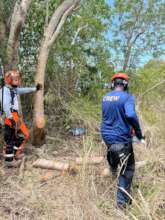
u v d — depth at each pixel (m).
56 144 5.83
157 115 7.08
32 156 5.29
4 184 4.32
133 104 3.78
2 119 4.99
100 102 7.20
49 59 6.71
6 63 5.57
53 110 6.84
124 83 3.99
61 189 4.22
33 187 4.28
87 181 4.10
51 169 4.79
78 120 6.49
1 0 5.74
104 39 7.69
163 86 8.56
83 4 7.41
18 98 5.25
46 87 6.90
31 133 5.90
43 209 3.73
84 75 7.40
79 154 5.17
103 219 3.44
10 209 3.74
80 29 7.24
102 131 3.97
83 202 3.61
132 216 3.39
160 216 3.53
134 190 4.10
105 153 5.15
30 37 6.55
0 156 5.23
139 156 5.02
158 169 4.64
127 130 3.84
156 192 3.84
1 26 5.66
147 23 9.41
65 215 3.58
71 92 7.12
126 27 9.21
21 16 5.40
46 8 6.16
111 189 4.07
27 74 6.60
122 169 3.85
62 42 6.98
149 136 5.71
